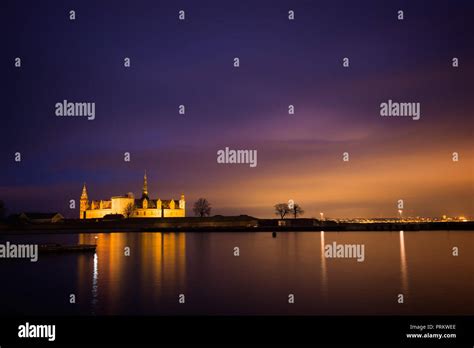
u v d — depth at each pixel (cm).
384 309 3328
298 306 3447
